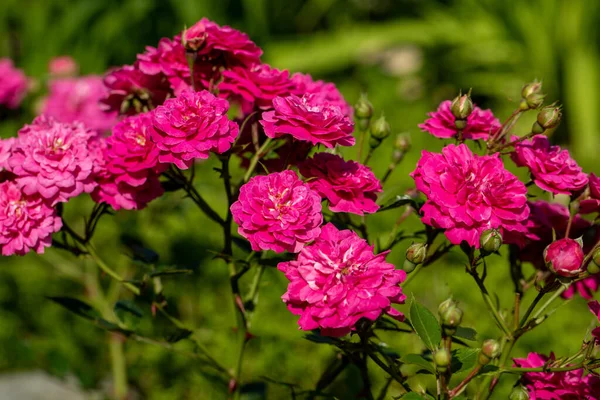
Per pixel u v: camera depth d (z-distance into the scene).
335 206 0.79
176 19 2.22
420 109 2.20
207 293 1.27
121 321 0.89
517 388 0.79
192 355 0.90
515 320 0.81
